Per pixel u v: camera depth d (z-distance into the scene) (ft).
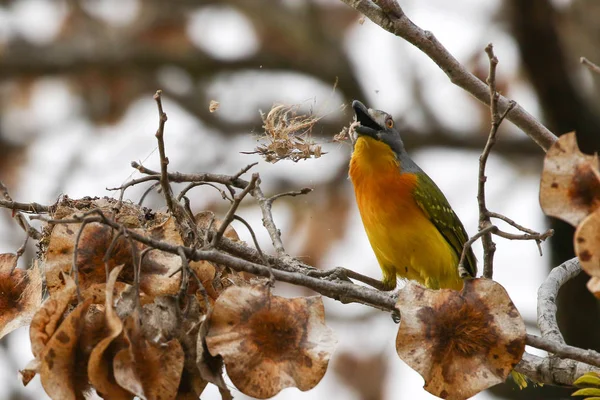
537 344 23.70
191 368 22.12
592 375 24.76
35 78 74.59
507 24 62.28
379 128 40.57
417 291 23.79
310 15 75.36
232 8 77.46
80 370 21.31
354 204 65.77
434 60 30.25
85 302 21.30
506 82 67.82
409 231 39.24
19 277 24.88
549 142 31.24
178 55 75.61
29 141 71.10
